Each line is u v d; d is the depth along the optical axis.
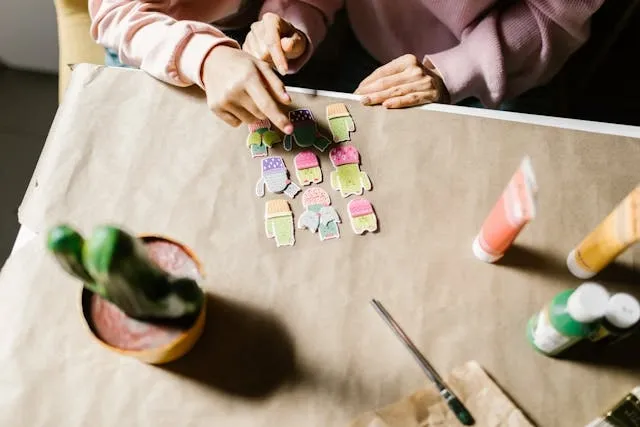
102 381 0.58
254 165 0.71
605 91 1.14
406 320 0.62
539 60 0.92
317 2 0.94
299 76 1.04
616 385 0.60
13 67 1.44
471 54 0.89
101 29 0.84
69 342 0.60
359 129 0.73
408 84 0.78
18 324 0.60
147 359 0.57
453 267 0.66
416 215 0.68
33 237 0.65
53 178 0.69
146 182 0.69
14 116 1.42
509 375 0.60
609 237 0.59
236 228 0.67
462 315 0.63
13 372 0.58
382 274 0.65
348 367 0.60
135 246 0.47
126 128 0.73
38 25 1.32
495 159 0.72
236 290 0.63
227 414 0.57
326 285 0.64
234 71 0.72
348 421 0.57
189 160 0.71
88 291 0.56
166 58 0.75
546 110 1.04
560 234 0.68
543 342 0.59
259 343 0.61
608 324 0.54
